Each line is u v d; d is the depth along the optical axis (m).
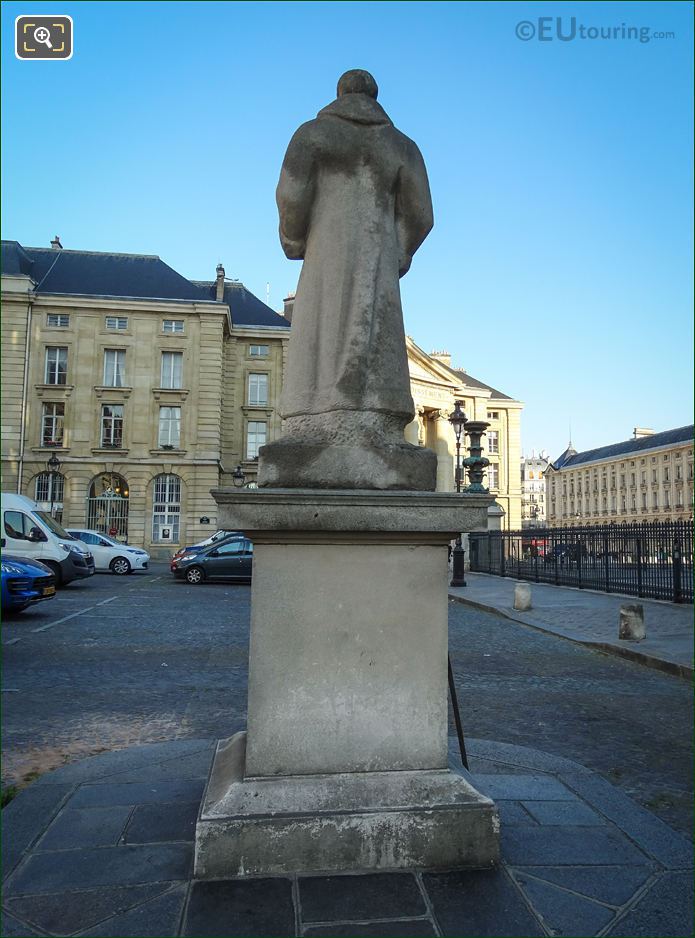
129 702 6.16
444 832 2.69
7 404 39.12
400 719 2.80
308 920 2.33
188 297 42.12
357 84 3.38
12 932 2.29
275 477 2.89
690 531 14.38
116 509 40.03
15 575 11.78
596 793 3.59
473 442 20.34
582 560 19.64
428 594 2.87
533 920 2.37
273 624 2.76
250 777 2.71
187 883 2.56
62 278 41.72
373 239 3.15
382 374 3.06
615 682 7.46
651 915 2.42
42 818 3.19
